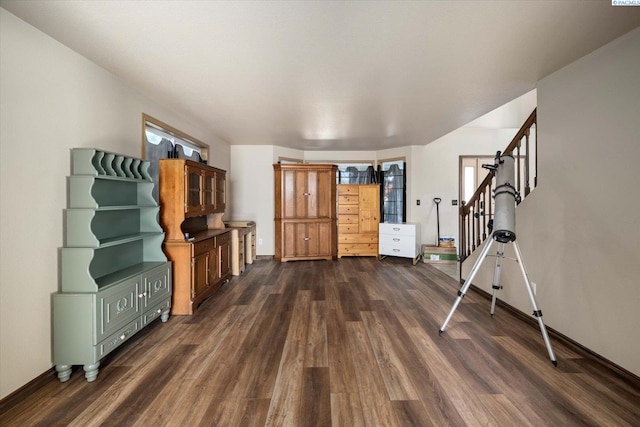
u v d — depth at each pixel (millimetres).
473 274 2666
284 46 2273
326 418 1661
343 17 1910
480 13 1863
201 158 5008
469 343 2545
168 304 3061
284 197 6047
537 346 2490
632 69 2016
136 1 1745
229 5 1788
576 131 2447
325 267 5555
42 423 1636
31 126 1978
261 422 1632
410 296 3838
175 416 1682
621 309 2080
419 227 6176
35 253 1986
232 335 2725
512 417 1666
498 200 2549
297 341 2598
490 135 6477
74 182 2230
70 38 2143
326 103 3582
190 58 2459
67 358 2018
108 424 1624
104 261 2520
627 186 2039
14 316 1856
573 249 2465
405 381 2004
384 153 6848
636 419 1650
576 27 2000
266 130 4992
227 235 4445
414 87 3082
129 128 3023
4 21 1809
